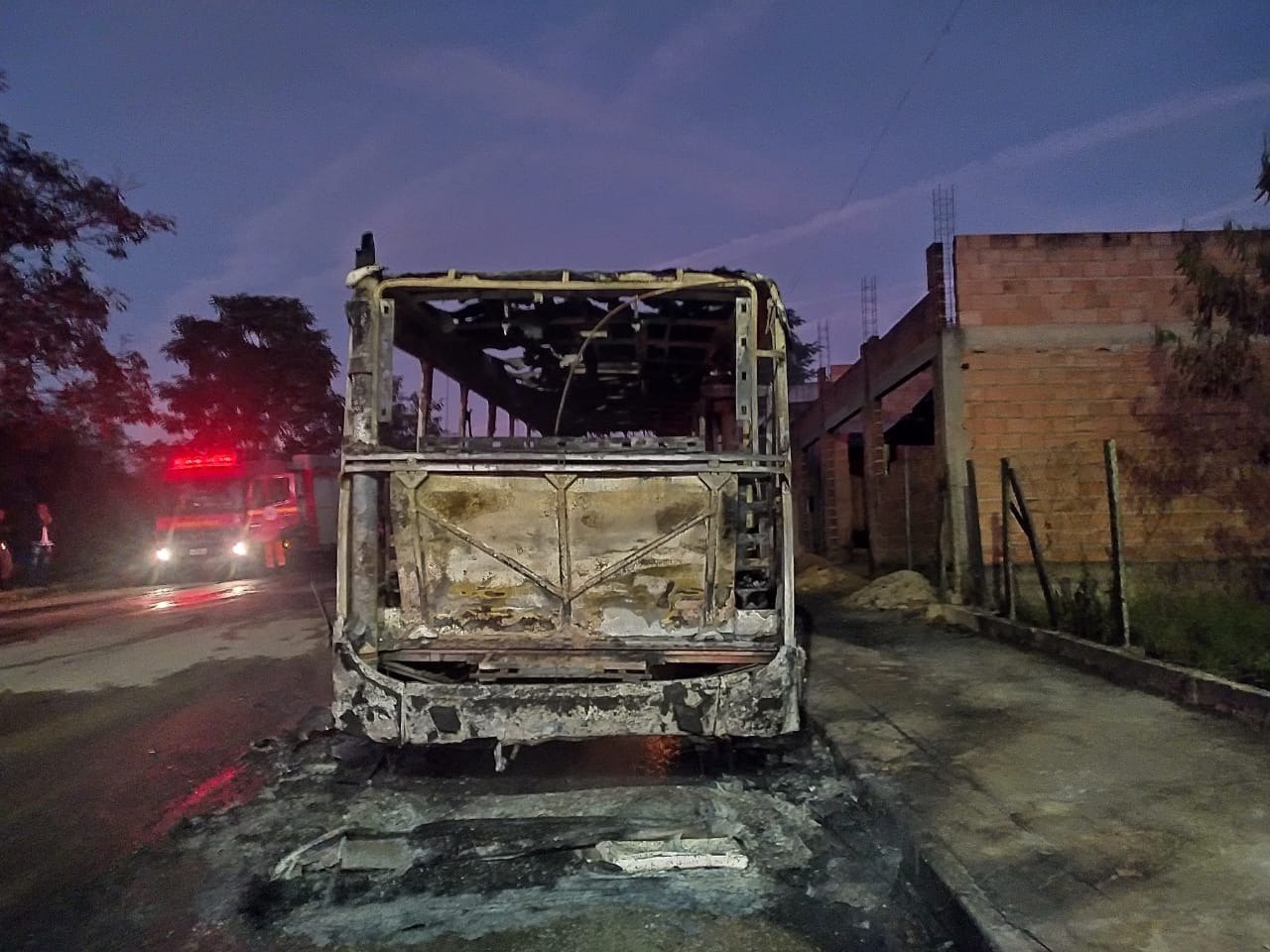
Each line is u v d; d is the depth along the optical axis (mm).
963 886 3803
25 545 25547
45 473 25484
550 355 8156
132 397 21047
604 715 5074
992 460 12164
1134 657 7277
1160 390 12164
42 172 18844
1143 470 12078
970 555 12000
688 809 5113
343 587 5336
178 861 4625
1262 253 8758
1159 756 5305
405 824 4918
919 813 4641
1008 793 4852
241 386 36688
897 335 15023
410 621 5496
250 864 4578
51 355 19406
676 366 8602
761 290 5766
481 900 4129
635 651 5457
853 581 16672
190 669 9688
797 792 5438
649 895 4172
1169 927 3383
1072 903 3609
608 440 5789
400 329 6012
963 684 7555
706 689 5105
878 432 17125
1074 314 12297
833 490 21469
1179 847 4039
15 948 3752
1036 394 12219
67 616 15820
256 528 24344
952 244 12414
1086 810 4539
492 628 5504
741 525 5492
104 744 6820
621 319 6887
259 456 30406
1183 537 11984
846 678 8039
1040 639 8859
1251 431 11938
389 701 5113
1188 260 9273
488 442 5695
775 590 5539
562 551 5398
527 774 5785
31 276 19312
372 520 5387
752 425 5672
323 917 3994
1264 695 5777
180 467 24828
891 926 3875
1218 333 9836
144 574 25516
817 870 4430
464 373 7566
